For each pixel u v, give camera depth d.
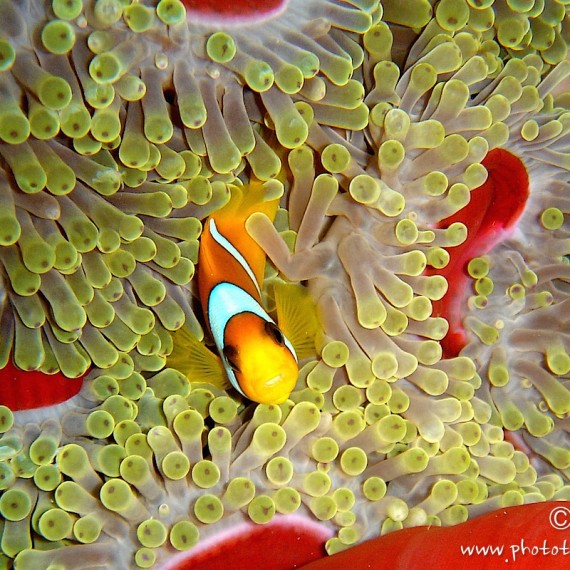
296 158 0.69
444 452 0.69
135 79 0.65
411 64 0.71
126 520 0.66
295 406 0.67
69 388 0.68
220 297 0.68
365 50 0.71
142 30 0.64
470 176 0.69
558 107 0.73
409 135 0.68
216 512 0.65
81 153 0.66
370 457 0.69
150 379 0.70
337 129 0.71
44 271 0.64
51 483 0.66
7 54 0.62
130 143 0.66
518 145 0.72
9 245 0.65
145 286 0.68
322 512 0.66
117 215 0.66
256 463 0.66
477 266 0.71
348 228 0.70
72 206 0.66
